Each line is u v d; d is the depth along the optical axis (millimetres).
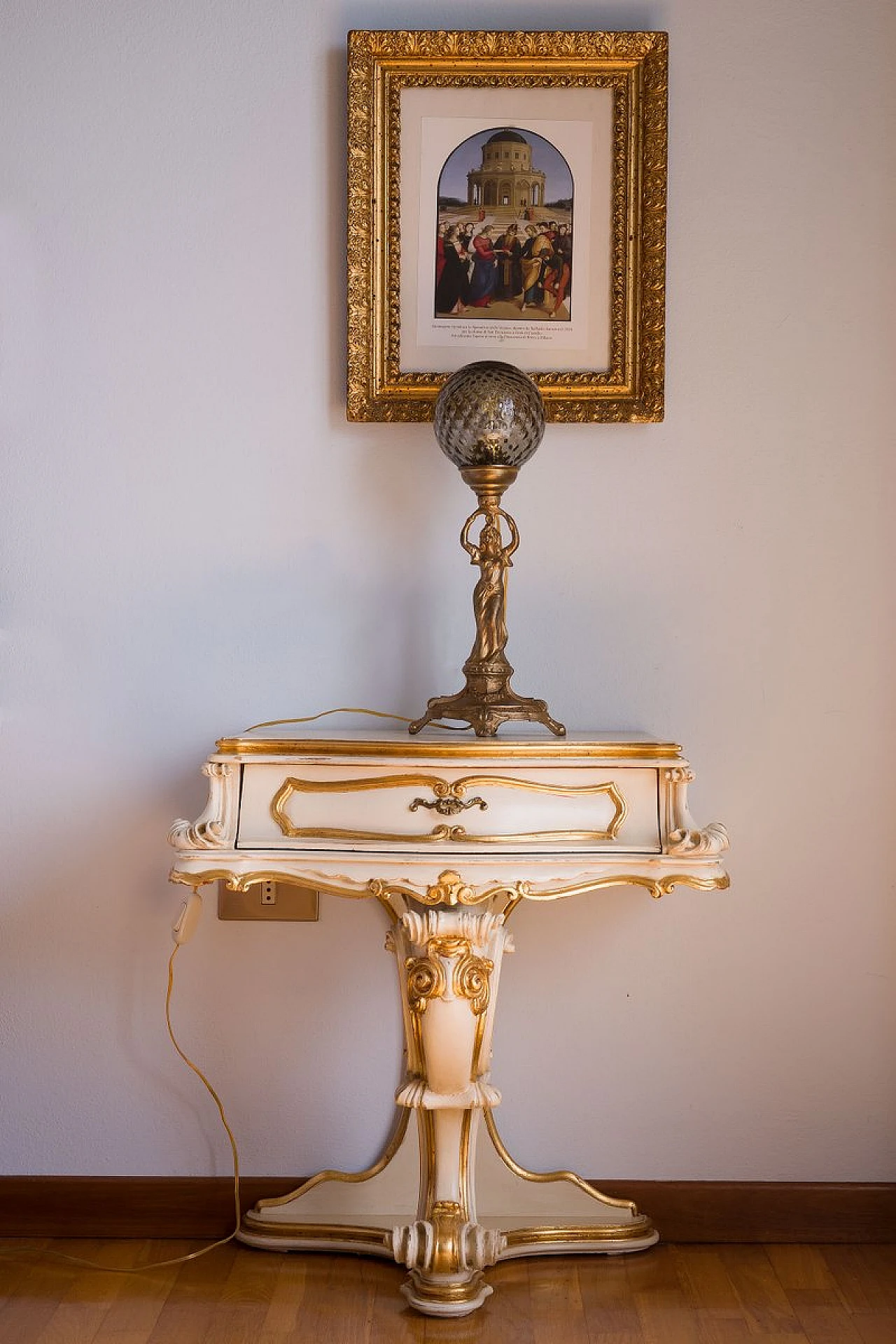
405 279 2174
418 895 1760
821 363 2197
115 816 2217
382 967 2213
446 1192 1958
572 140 2166
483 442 1917
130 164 2182
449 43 2131
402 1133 2156
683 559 2209
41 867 2219
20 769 2215
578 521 2207
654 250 2148
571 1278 2039
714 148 2188
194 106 2182
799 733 2213
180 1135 2221
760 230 2191
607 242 2172
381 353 2174
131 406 2197
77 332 2189
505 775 1813
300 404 2199
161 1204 2199
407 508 2207
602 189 2168
